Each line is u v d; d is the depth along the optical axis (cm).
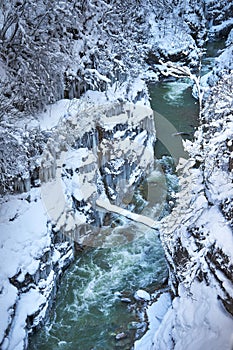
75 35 1405
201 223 828
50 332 949
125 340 922
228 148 846
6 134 1007
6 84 1070
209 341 687
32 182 1090
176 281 902
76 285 1065
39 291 953
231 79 983
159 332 793
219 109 893
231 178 823
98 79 1378
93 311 997
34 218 1023
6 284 898
